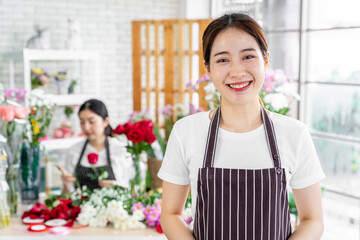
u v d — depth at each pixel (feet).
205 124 5.25
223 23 4.88
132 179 9.14
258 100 5.24
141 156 9.07
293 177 5.19
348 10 14.53
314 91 15.97
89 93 20.36
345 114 14.96
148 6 21.21
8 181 8.68
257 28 4.86
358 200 14.74
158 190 9.78
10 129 8.63
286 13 16.42
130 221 8.00
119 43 20.75
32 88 16.33
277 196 4.96
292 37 16.31
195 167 5.17
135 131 8.52
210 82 9.59
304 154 5.10
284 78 8.96
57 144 16.20
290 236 5.18
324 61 15.48
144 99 21.93
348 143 14.94
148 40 17.37
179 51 16.71
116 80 20.89
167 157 5.39
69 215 8.51
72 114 18.47
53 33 19.02
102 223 8.13
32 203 9.12
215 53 4.89
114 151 11.25
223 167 5.09
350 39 14.53
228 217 4.98
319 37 15.57
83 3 19.63
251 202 4.95
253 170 4.95
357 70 14.40
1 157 8.15
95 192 8.68
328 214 15.20
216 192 4.98
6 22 18.03
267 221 4.96
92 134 11.10
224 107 5.16
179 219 5.35
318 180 5.11
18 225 8.27
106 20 20.27
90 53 17.24
